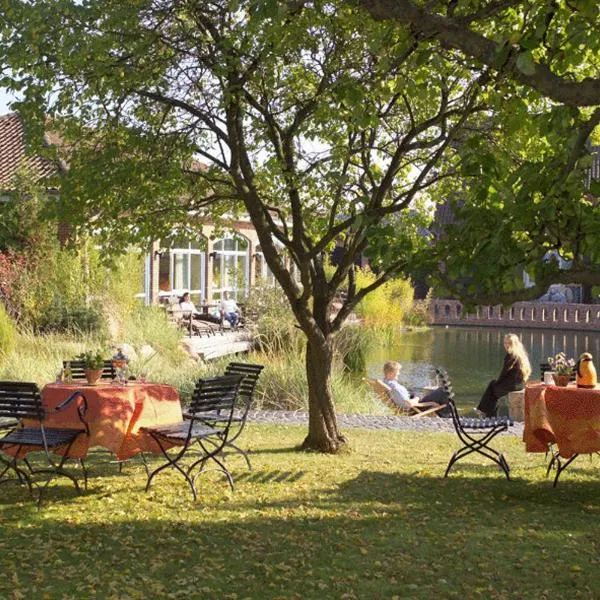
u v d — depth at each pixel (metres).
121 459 9.91
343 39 10.55
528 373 18.22
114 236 12.21
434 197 13.64
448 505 9.56
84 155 11.45
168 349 24.53
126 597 6.42
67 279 24.83
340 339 25.47
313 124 11.52
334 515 8.95
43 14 9.82
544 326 45.69
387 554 7.67
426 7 5.75
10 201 14.61
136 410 10.09
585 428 10.30
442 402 18.98
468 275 5.36
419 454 12.95
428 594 6.69
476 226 5.49
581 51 6.25
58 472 9.70
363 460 12.26
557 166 5.66
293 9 5.98
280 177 11.89
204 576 6.98
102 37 9.76
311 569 7.23
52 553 7.44
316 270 12.97
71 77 10.47
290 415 17.17
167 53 11.05
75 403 9.88
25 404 9.23
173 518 8.68
